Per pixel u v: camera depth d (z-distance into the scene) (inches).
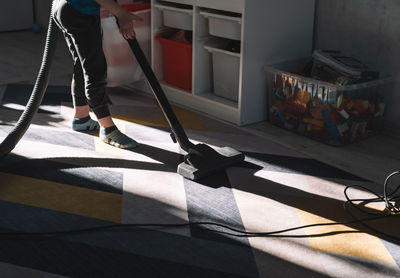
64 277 60.2
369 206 79.6
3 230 69.0
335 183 87.0
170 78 128.3
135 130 106.5
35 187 80.9
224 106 114.3
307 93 104.3
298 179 87.7
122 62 123.6
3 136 99.7
